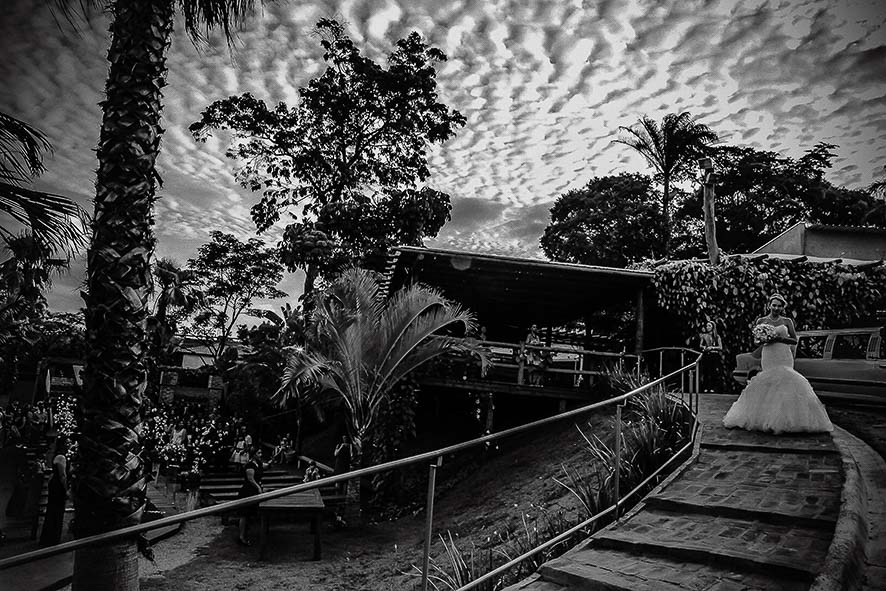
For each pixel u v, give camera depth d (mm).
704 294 14820
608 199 31875
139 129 5195
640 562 4039
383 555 9438
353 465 12594
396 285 16969
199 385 33812
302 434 22734
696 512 4844
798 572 3479
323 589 7883
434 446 15688
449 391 17656
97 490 4816
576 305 19219
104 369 4914
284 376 12547
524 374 15688
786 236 20016
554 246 32625
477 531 8664
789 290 14688
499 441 14477
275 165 28656
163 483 16375
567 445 11344
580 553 4344
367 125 29266
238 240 41844
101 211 5074
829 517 4258
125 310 5004
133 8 5254
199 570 9023
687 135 28250
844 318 14539
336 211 26078
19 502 12109
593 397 14227
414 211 25797
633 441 6566
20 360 26922
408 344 12844
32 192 5477
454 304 17172
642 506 5152
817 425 7020
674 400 8328
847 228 19375
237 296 43594
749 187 31094
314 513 9766
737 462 6152
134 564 4902
